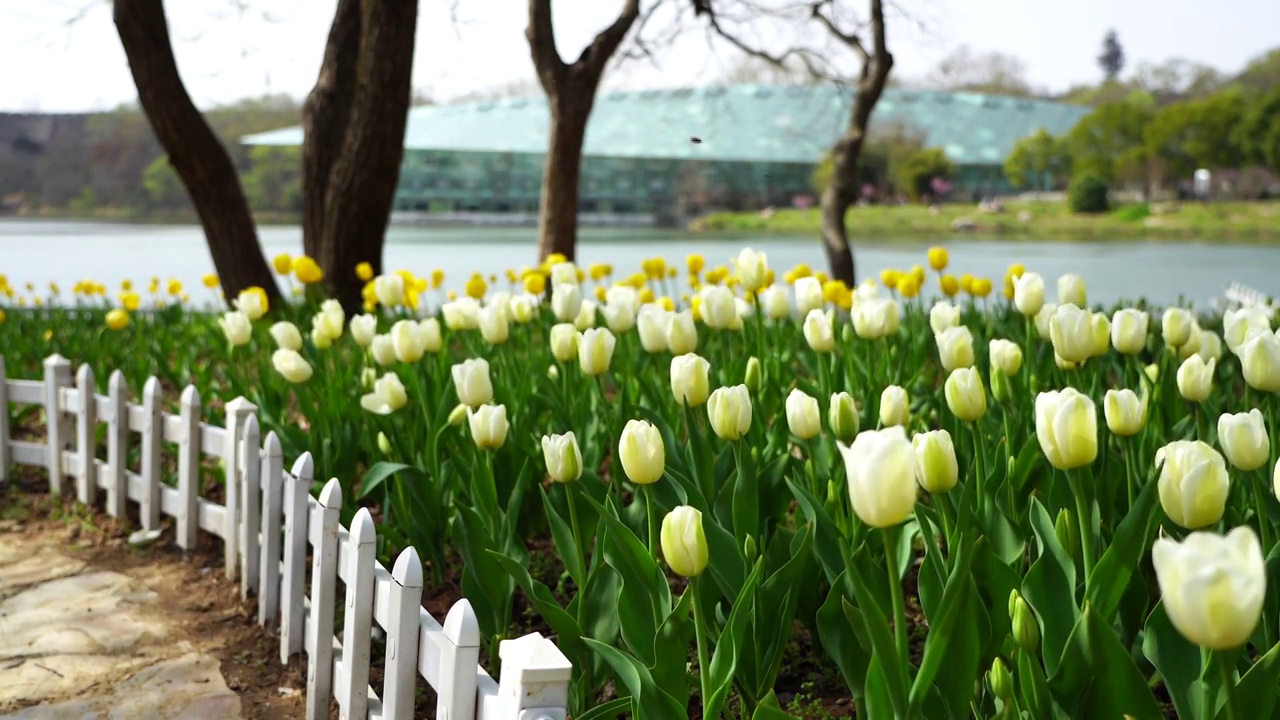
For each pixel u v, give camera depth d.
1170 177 52.09
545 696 1.94
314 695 3.31
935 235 47.06
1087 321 2.71
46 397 6.01
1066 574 2.17
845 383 4.61
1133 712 1.90
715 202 41.56
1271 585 2.15
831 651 2.37
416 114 39.44
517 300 4.79
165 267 19.48
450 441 4.03
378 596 2.93
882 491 1.59
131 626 4.21
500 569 3.14
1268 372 2.54
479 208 40.22
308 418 4.57
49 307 10.16
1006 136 54.31
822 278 6.72
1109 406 2.43
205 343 7.77
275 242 28.11
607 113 39.97
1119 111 52.41
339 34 10.19
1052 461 2.11
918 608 3.49
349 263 9.84
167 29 9.41
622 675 2.19
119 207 32.75
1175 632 1.99
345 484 4.39
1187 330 3.56
